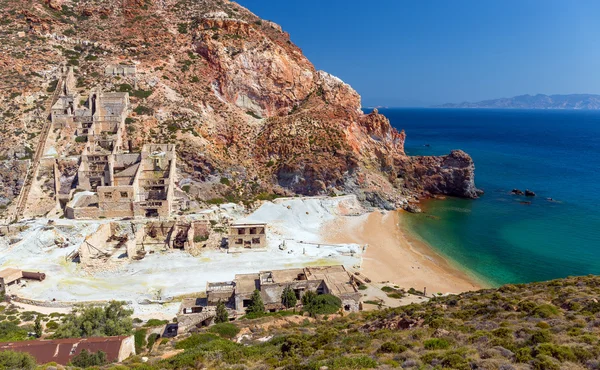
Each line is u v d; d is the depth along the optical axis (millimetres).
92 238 68438
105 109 100688
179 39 136000
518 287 43188
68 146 89938
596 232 87188
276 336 36000
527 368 18656
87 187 84312
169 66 124250
